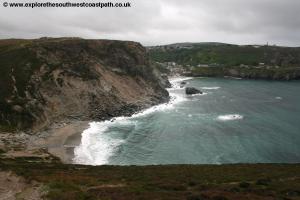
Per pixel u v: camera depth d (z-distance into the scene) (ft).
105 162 207.51
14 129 246.06
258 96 515.50
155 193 98.68
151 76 456.04
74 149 226.99
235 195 96.12
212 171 144.66
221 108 404.36
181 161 213.87
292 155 226.58
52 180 115.75
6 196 104.68
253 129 298.56
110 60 406.00
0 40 409.49
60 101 310.65
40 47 345.72
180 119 337.72
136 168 157.48
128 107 363.35
